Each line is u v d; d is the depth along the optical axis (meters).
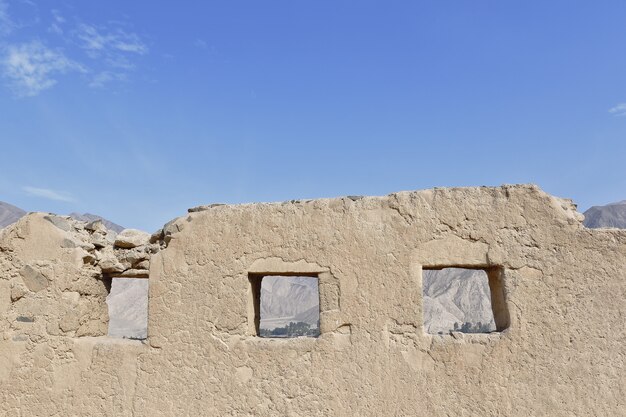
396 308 4.29
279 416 4.38
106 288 5.59
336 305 4.41
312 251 4.52
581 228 4.12
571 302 4.05
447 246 4.28
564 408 3.93
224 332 4.62
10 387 5.05
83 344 4.97
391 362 4.23
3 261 5.27
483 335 4.14
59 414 4.91
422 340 4.21
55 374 4.98
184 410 4.61
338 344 4.34
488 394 4.04
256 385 4.46
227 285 4.68
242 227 4.72
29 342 5.09
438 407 4.10
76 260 5.16
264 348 4.49
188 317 4.72
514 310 4.10
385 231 4.40
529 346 4.04
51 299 5.13
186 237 4.85
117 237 5.48
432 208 4.35
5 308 5.19
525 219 4.20
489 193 4.29
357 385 4.26
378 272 4.36
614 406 3.89
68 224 5.36
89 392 4.87
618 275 4.02
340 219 4.51
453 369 4.12
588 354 3.97
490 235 4.22
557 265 4.10
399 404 4.17
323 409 4.30
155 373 4.71
